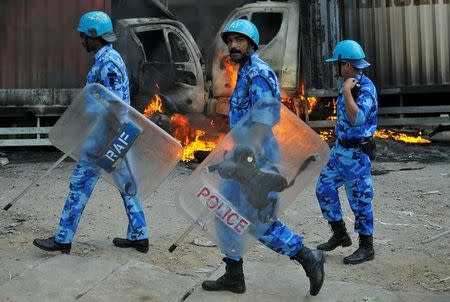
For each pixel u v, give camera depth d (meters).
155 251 4.42
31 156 9.09
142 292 3.54
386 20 10.33
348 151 4.07
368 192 4.14
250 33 3.24
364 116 3.88
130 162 3.78
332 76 10.07
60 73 9.16
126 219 5.33
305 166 3.19
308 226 5.22
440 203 6.04
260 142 3.17
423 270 4.05
